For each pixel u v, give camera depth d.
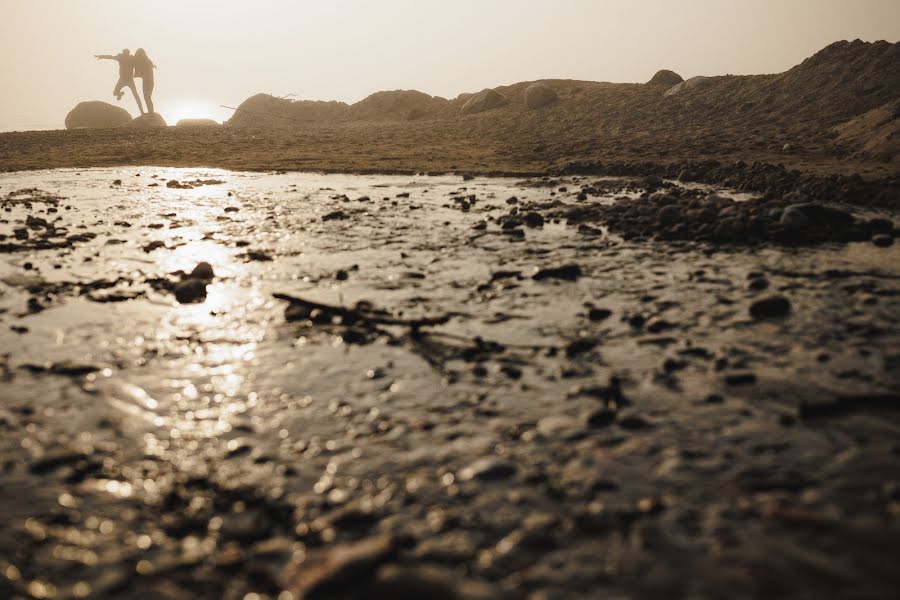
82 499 2.70
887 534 2.29
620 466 2.85
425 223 9.21
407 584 2.10
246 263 6.96
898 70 19.05
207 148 22.44
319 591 2.12
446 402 3.58
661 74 30.03
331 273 6.49
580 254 7.10
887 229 7.60
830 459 2.82
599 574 2.18
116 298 5.68
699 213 8.24
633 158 15.48
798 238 7.26
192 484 2.81
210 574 2.25
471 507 2.59
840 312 4.84
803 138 16.17
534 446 3.06
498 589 2.12
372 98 43.34
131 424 3.38
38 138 27.84
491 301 5.46
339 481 2.81
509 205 10.70
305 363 4.20
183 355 4.38
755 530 2.36
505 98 33.41
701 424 3.20
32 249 7.63
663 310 5.08
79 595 2.15
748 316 4.84
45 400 3.66
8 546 2.39
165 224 9.30
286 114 45.25
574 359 4.14
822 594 2.03
